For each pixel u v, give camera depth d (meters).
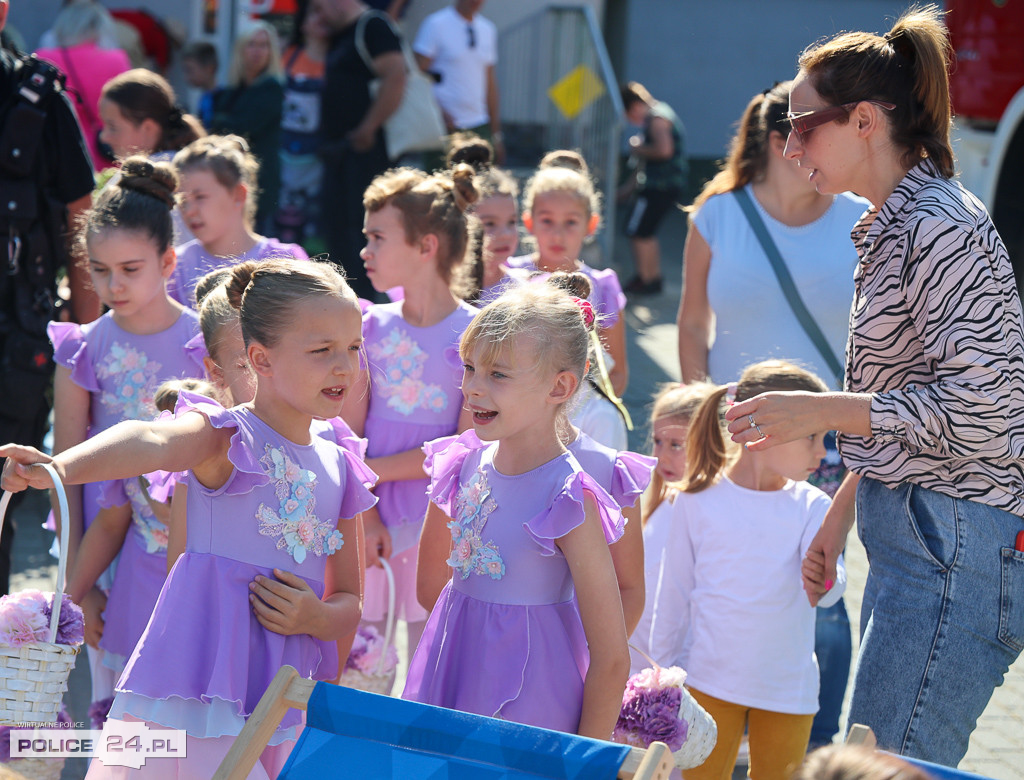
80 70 10.80
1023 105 13.56
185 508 4.07
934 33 4.08
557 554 3.89
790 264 6.20
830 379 6.24
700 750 4.36
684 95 32.06
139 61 15.78
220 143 6.96
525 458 3.96
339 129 12.32
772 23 31.56
